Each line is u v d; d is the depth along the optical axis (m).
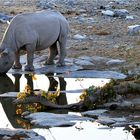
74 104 22.98
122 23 41.53
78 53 33.34
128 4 50.53
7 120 21.62
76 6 49.41
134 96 23.23
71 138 19.53
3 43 29.80
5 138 18.58
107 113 22.14
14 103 23.70
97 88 23.30
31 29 30.05
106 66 30.81
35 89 25.91
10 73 29.80
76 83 27.36
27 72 29.89
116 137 19.64
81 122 21.14
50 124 20.86
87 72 29.28
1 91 26.19
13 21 30.05
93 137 19.61
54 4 49.47
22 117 21.92
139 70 29.66
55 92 24.56
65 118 21.34
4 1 51.53
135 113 22.20
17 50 29.98
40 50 30.98
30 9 47.06
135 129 19.92
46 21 30.62
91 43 35.50
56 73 29.77
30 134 19.08
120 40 36.25
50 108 23.03
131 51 33.34
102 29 39.41
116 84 23.67
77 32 38.41
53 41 30.86
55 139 19.41
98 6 49.38
